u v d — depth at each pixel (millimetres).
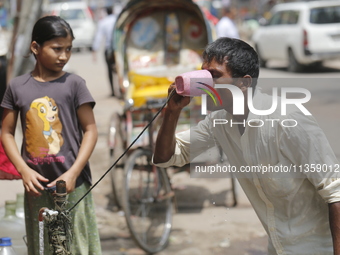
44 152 3105
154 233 5109
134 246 4934
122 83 6234
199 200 5855
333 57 14898
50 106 3119
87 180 3219
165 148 2607
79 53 24016
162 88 5953
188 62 6293
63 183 2625
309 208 2430
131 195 5258
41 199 3127
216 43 2389
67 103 3141
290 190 2387
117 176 6398
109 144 5727
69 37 3137
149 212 5453
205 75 2344
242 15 33812
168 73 6043
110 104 11492
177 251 4766
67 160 3131
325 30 14836
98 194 6301
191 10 6289
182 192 6156
